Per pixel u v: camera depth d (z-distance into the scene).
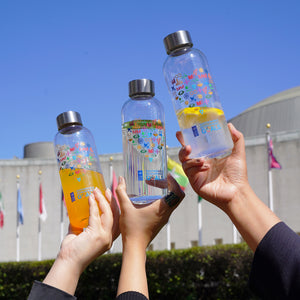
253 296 11.20
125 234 2.07
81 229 2.26
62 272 1.98
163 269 12.17
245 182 2.00
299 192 24.48
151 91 2.25
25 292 13.48
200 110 2.06
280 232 1.69
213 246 12.30
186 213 26.19
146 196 2.10
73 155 2.26
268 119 34.28
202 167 2.05
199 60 2.16
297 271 1.56
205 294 11.75
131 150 2.17
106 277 12.80
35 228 28.31
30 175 29.30
